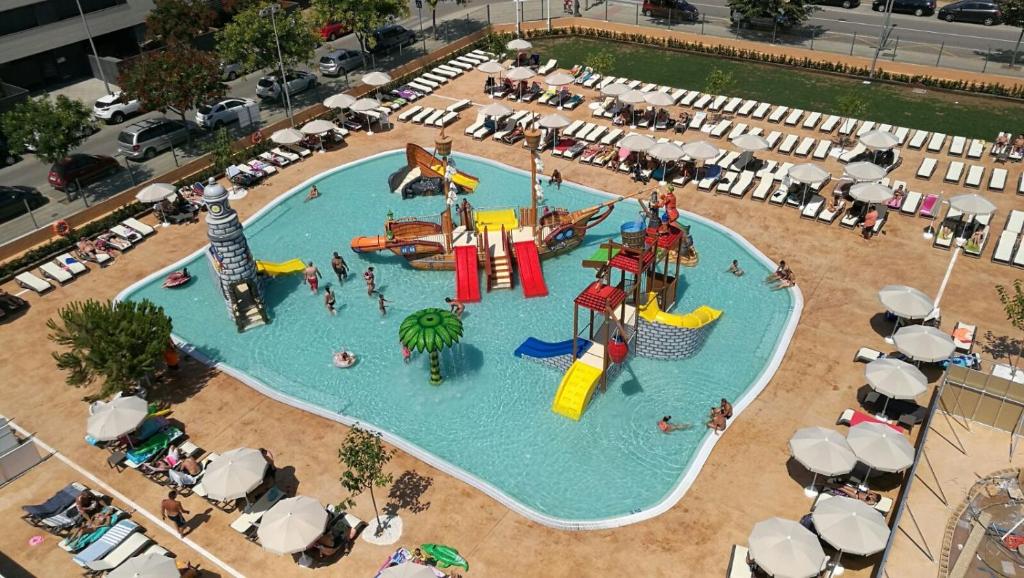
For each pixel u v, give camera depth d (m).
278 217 42.34
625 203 41.84
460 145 48.72
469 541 23.67
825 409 28.00
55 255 39.62
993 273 34.72
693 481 25.47
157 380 31.06
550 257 37.91
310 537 21.73
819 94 54.12
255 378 31.17
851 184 40.69
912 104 51.94
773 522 21.39
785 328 32.06
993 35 59.91
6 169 48.78
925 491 23.91
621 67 60.31
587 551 23.28
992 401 25.69
